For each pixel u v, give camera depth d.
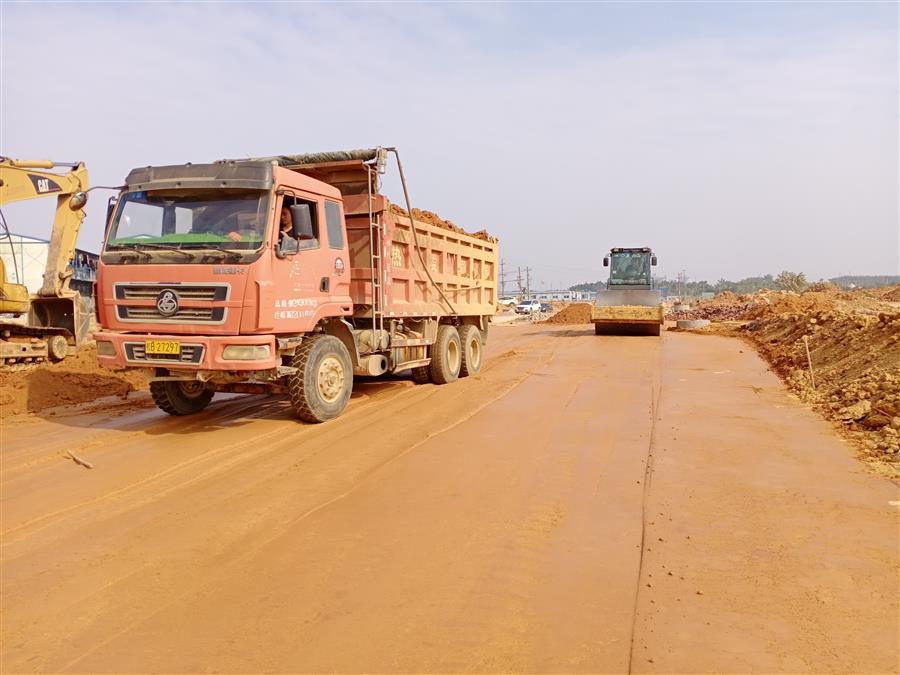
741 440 7.40
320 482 6.01
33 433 8.24
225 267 7.37
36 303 15.20
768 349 17.66
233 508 5.42
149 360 7.64
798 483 5.86
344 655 3.35
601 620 3.63
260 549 4.63
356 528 4.95
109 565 4.43
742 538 4.69
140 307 7.71
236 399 10.25
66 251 15.21
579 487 5.82
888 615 3.64
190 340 7.41
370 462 6.61
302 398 8.08
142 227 7.91
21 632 3.65
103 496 5.77
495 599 3.87
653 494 5.62
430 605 3.82
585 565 4.30
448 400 9.94
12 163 14.17
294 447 7.21
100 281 7.93
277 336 7.84
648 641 3.42
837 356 12.33
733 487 5.77
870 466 6.33
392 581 4.11
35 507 5.52
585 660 3.27
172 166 7.91
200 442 7.49
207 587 4.11
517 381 11.89
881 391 8.59
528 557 4.42
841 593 3.88
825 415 8.62
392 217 9.80
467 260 13.40
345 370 8.78
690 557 4.39
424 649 3.39
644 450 7.02
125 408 9.94
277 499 5.60
